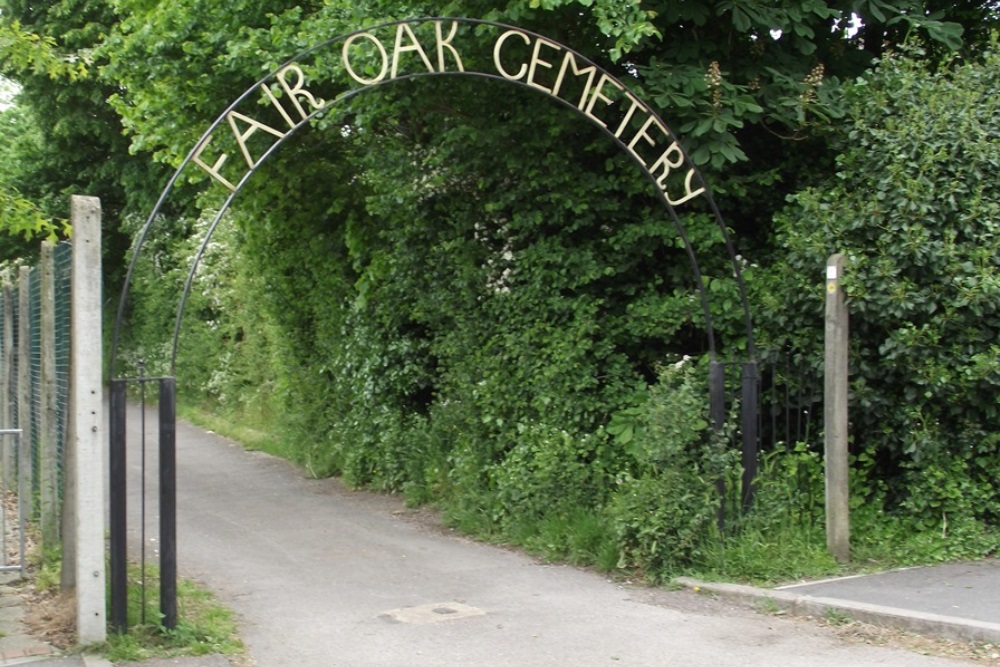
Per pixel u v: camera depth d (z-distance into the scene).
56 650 5.87
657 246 9.76
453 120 10.45
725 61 9.59
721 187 9.68
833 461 7.83
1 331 10.79
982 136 8.12
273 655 6.04
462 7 9.13
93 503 5.91
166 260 25.09
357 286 12.55
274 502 11.77
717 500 7.90
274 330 16.00
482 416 10.24
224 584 7.80
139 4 11.77
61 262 7.61
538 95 9.58
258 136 11.50
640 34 8.15
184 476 13.84
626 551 7.92
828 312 7.86
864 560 7.88
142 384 6.39
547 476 9.02
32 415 9.36
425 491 11.34
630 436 9.12
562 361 9.43
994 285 7.71
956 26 9.71
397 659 5.96
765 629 6.49
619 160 9.61
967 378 7.98
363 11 9.45
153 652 5.94
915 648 6.01
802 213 8.93
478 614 6.93
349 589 7.66
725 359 9.29
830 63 10.30
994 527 8.22
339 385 13.66
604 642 6.25
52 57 8.00
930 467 8.16
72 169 26.47
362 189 12.70
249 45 9.94
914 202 8.04
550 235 10.20
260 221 13.93
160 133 11.74
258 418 18.41
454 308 10.95
